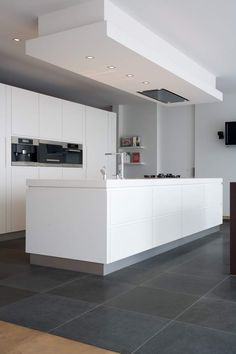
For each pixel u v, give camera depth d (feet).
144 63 14.64
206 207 20.06
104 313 8.86
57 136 21.74
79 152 23.52
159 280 11.71
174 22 14.32
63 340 7.42
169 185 15.96
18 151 19.25
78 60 14.30
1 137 18.29
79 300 9.78
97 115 25.16
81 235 12.35
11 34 15.55
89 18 12.53
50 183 12.97
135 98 28.22
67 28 12.96
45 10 13.20
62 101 22.11
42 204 13.17
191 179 18.12
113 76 16.53
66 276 12.09
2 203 18.45
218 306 9.39
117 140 30.66
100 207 11.99
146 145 29.76
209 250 16.55
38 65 20.10
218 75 21.93
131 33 13.79
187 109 28.94
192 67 18.89
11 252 15.98
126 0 12.49
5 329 7.95
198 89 18.90
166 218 15.71
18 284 11.20
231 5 12.95
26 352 6.93
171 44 16.66
